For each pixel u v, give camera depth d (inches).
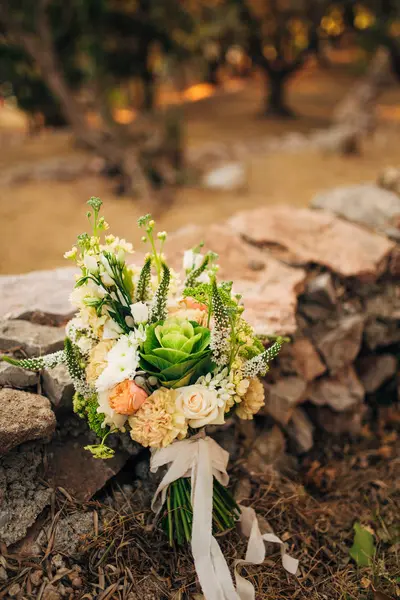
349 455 112.9
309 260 118.5
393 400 127.3
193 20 308.3
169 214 225.5
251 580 80.6
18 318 93.3
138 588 74.5
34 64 265.9
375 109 377.1
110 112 268.5
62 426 84.7
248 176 269.4
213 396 68.6
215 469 77.6
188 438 76.0
